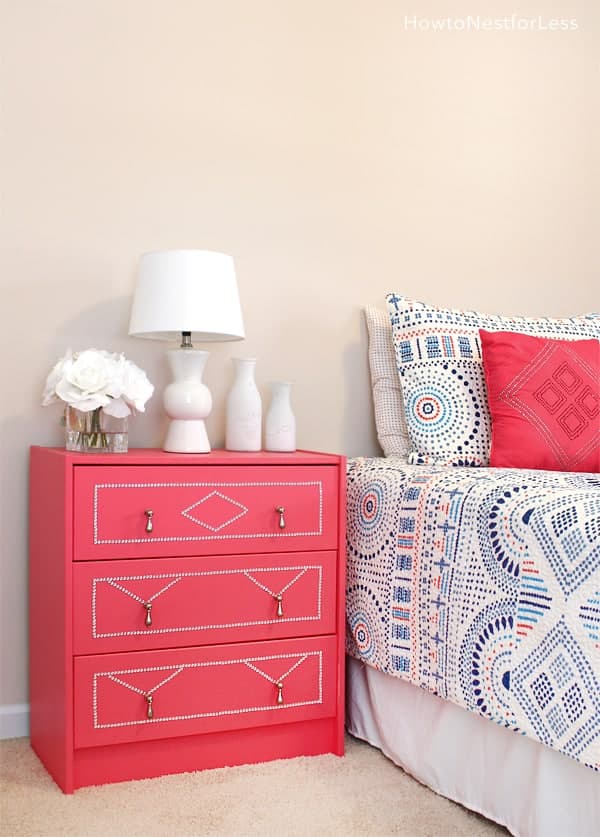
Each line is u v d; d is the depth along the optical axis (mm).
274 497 1861
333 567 1924
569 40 2709
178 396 1969
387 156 2459
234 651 1820
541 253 2676
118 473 1722
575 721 1316
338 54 2395
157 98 2188
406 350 2221
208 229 2244
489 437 2131
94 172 2127
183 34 2215
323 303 2381
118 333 2156
